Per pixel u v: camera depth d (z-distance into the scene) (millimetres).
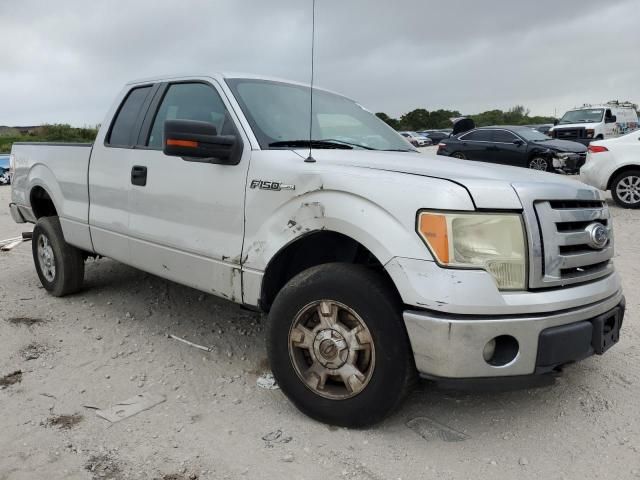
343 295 2844
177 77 4164
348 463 2723
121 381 3615
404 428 3029
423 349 2629
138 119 4320
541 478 2617
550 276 2697
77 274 5242
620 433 2988
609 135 19453
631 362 3854
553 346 2633
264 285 3268
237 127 3510
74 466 2709
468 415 3184
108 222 4430
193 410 3244
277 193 3146
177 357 3984
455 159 3670
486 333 2557
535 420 3131
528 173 3230
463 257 2592
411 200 2680
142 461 2748
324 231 3004
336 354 2918
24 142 5809
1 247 7781
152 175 3959
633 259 6691
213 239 3518
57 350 4109
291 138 3621
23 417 3162
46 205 5738
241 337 4352
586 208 2994
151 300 5207
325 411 2996
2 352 4059
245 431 3018
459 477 2623
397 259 2650
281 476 2633
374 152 3676
